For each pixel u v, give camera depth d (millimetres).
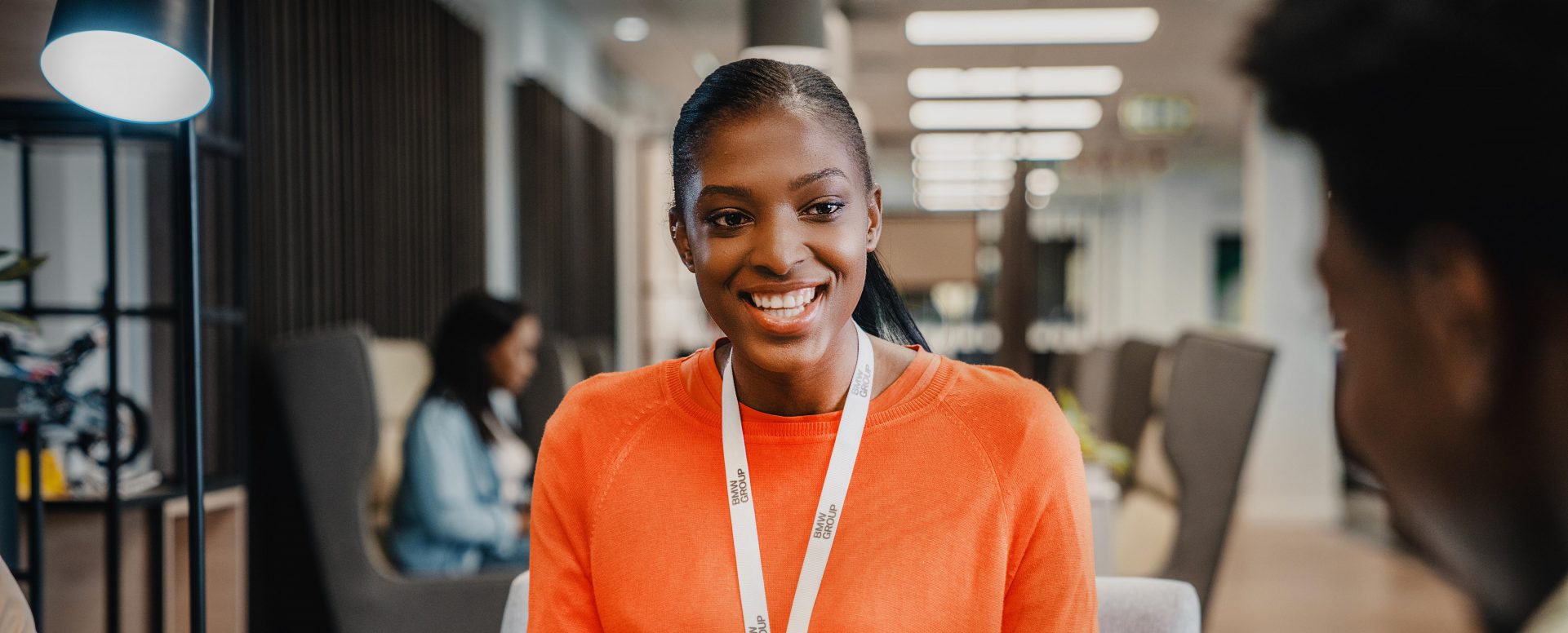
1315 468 6262
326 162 3398
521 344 3023
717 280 921
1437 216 227
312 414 2479
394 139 3949
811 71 939
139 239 3010
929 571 922
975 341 6871
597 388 1071
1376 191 232
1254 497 6320
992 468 948
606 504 996
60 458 2248
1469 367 234
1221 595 4500
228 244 2650
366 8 3723
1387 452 259
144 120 1435
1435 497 252
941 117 8500
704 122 912
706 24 6453
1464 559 250
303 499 2482
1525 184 215
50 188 2816
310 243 3273
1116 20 5797
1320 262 256
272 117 3008
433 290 4355
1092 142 9852
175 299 2285
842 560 923
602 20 6422
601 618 1018
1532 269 221
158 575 2168
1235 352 2467
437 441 2803
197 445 1439
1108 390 4512
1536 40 209
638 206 8266
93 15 1309
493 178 5191
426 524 2744
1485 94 215
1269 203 5969
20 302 2738
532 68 5766
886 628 907
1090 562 983
